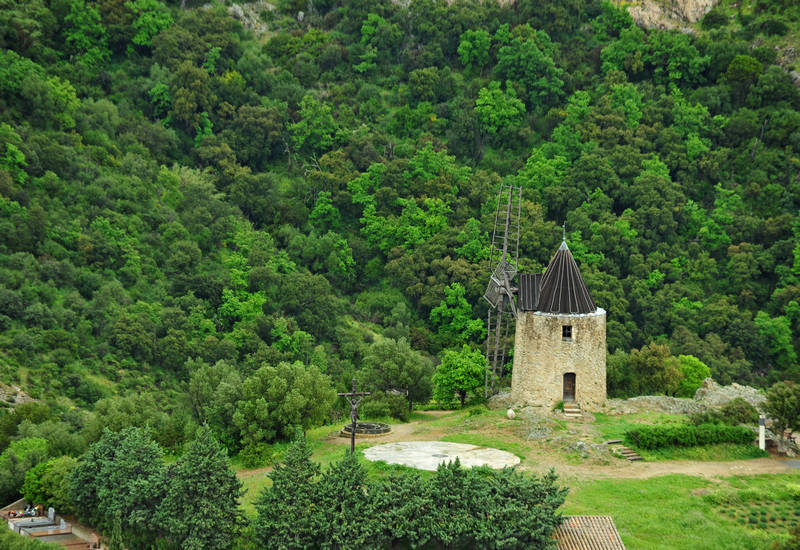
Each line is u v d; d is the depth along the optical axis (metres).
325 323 144.88
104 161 155.50
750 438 75.06
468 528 53.31
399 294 156.50
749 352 139.88
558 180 170.50
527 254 153.38
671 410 83.69
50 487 69.44
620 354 99.12
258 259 151.62
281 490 56.19
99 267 136.50
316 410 83.44
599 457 70.25
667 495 63.75
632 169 168.00
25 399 102.56
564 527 55.72
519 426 76.69
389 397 94.19
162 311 132.75
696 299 148.00
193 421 86.56
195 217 155.38
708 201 170.25
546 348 81.00
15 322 115.56
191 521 57.16
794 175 167.75
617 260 153.62
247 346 133.62
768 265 152.00
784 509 62.62
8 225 127.88
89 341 121.44
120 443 66.88
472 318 147.50
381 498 55.28
